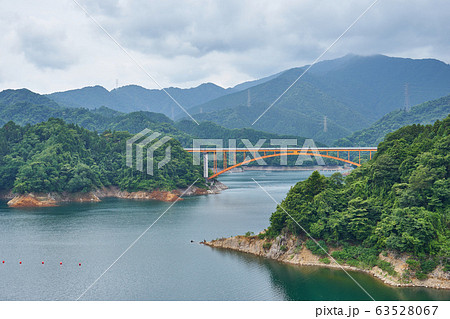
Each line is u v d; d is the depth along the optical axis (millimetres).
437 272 92062
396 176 114562
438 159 107750
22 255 122562
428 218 97000
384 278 95438
